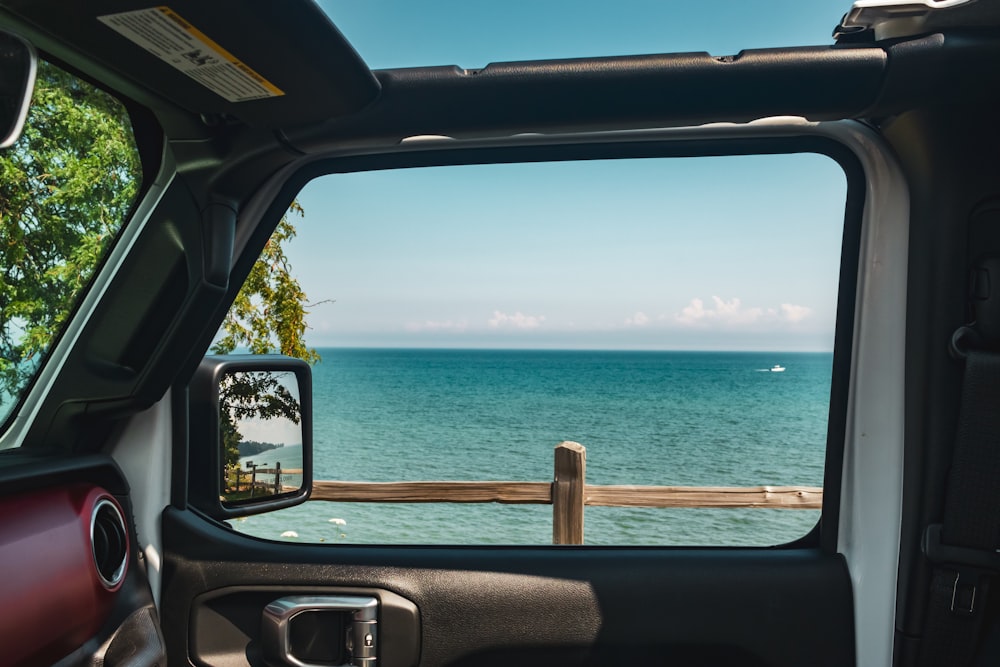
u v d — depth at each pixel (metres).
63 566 1.12
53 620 1.09
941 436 1.42
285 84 1.15
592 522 8.08
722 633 1.53
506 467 28.91
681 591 1.55
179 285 1.41
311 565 1.58
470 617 1.55
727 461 27.80
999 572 1.38
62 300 1.41
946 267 1.39
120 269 1.41
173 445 1.61
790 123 1.45
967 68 1.17
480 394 52.53
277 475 1.68
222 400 1.67
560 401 48.81
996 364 1.35
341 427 38.12
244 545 1.62
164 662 1.34
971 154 1.33
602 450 30.47
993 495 1.37
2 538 1.04
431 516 11.11
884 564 1.50
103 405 1.41
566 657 1.55
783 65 1.18
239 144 1.35
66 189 1.40
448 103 1.26
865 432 1.52
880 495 1.51
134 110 1.35
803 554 1.60
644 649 1.54
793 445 30.89
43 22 0.99
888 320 1.50
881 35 1.20
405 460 30.44
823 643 1.52
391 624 1.54
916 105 1.24
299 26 0.98
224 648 1.58
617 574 1.56
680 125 1.29
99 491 1.29
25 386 1.42
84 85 1.30
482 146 1.55
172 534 1.59
